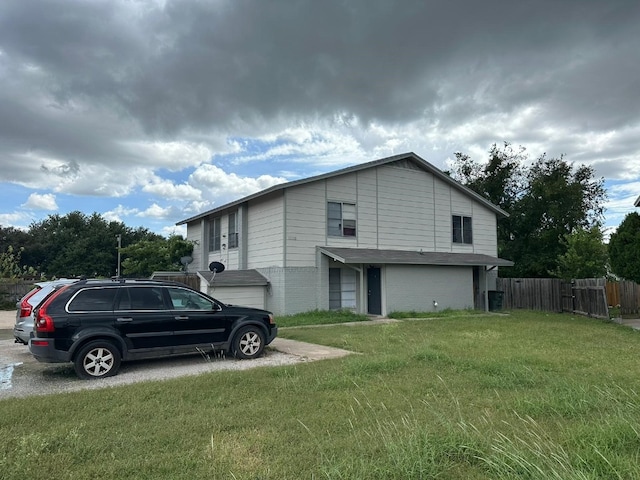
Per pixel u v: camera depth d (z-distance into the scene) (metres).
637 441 3.96
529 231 31.78
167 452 3.97
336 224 18.41
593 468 3.38
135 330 7.88
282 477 3.45
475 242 22.89
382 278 18.25
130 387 6.36
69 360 7.32
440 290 19.89
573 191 30.06
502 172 32.72
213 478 3.45
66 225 57.53
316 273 17.72
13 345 11.52
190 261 23.81
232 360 8.86
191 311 8.55
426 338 11.15
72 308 7.54
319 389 6.12
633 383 6.26
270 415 4.99
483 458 3.60
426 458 3.56
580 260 21.84
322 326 14.36
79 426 4.64
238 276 17.56
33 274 28.19
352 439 4.18
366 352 9.28
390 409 5.16
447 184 21.98
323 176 17.95
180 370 7.99
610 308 20.08
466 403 5.37
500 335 11.81
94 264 53.50
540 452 3.61
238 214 20.34
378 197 19.64
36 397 5.93
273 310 17.44
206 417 4.93
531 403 5.14
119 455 3.91
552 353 8.89
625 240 17.36
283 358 8.98
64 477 3.49
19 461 3.73
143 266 26.08
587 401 5.19
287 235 17.20
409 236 20.45
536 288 22.23
